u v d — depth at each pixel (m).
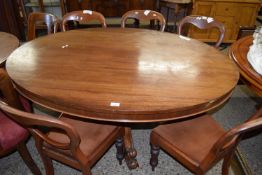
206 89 1.10
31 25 1.96
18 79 1.12
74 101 0.99
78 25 3.61
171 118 1.01
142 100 1.01
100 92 1.05
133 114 0.96
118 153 1.54
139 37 1.72
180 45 1.59
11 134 1.21
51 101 1.01
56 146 1.01
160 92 1.06
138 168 1.58
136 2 3.41
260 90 1.29
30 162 1.38
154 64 1.31
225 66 1.32
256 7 3.23
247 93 2.49
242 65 1.46
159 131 1.29
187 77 1.19
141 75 1.19
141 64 1.31
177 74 1.21
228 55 1.61
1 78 1.09
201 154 1.16
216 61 1.38
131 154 1.55
